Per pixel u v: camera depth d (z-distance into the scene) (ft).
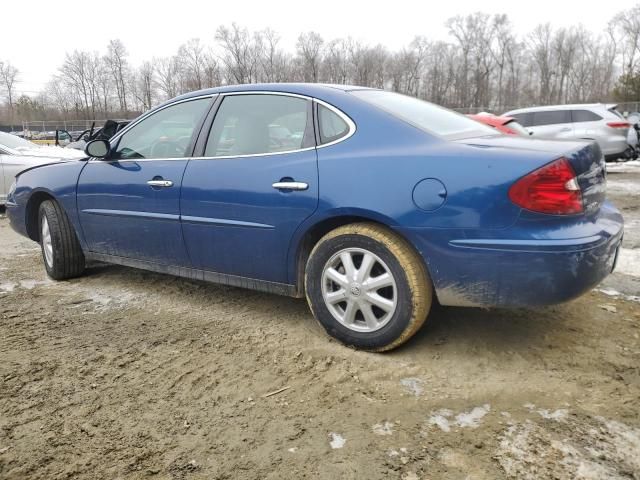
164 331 11.28
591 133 39.60
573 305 12.10
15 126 157.79
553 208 8.17
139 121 13.29
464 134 10.16
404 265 9.10
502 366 9.32
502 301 8.59
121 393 8.76
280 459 7.06
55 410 8.27
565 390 8.53
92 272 15.88
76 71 208.44
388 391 8.63
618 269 15.05
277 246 10.41
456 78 198.80
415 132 9.45
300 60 185.16
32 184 15.21
